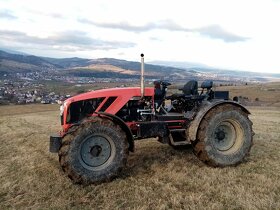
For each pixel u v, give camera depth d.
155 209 4.45
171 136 6.48
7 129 13.65
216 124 6.28
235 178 5.65
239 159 6.45
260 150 7.82
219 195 4.88
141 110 6.57
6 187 5.36
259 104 61.78
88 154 5.59
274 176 5.75
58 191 5.15
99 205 4.66
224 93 7.18
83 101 6.25
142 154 7.50
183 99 7.12
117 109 6.31
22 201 4.79
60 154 5.39
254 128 12.58
